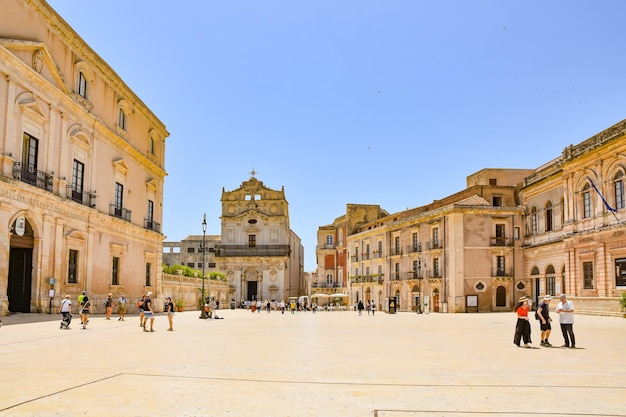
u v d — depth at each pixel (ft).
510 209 171.01
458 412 23.58
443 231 176.24
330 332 73.67
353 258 259.80
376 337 64.44
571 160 130.21
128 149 120.78
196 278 188.34
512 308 167.43
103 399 25.26
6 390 27.04
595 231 119.96
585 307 123.95
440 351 47.93
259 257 268.41
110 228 111.55
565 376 33.47
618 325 86.48
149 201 138.10
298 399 25.99
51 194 85.61
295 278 318.86
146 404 24.40
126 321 88.94
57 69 88.22
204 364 37.42
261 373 33.73
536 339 61.67
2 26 75.36
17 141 78.74
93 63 102.22
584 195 128.36
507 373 34.63
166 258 295.69
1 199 73.97
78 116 97.04
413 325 94.27
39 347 46.26
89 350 44.93
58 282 89.81
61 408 23.31
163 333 67.72
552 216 149.79
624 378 32.78
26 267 84.64
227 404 24.71
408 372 34.78
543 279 154.81
